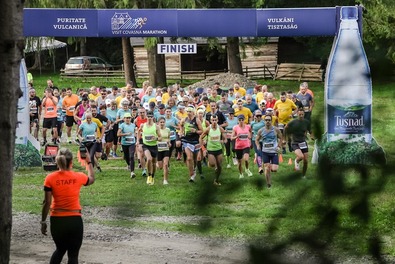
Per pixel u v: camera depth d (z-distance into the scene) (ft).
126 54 145.59
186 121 71.51
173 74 186.19
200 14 82.79
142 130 74.13
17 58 18.38
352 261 9.49
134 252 47.96
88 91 108.88
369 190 9.57
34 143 84.53
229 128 81.76
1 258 18.90
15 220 57.77
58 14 82.84
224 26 82.33
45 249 49.80
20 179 77.20
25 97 83.05
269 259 9.53
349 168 9.73
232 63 157.69
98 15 83.35
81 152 38.81
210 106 82.69
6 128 18.47
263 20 81.30
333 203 9.62
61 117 98.58
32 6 117.08
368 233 9.53
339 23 79.66
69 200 36.63
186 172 76.38
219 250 10.96
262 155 66.18
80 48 213.66
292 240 9.60
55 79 188.85
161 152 71.15
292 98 83.97
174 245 48.55
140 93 102.53
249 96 89.35
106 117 88.17
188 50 90.84
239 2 139.85
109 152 90.33
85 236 51.98
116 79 184.55
